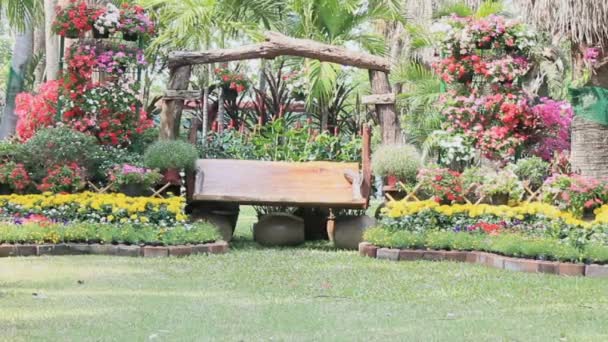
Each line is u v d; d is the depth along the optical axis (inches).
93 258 357.1
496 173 406.0
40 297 260.4
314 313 243.1
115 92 450.9
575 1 394.0
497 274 327.0
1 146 414.6
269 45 452.4
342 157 519.5
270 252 394.0
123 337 207.3
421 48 639.1
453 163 494.3
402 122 649.6
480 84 435.8
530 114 426.6
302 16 714.2
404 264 355.9
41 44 821.2
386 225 392.5
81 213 396.8
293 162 467.5
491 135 425.1
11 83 641.0
